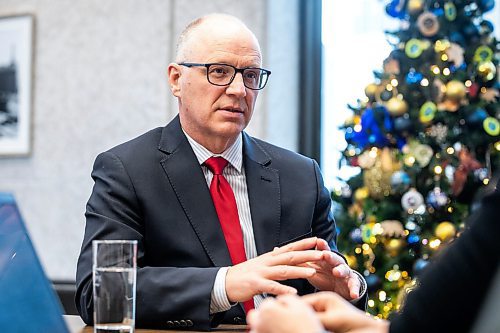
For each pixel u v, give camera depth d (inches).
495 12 179.8
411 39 156.5
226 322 90.8
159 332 77.8
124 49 192.5
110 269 63.7
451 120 152.3
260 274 79.2
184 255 93.0
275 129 186.9
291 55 191.9
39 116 199.6
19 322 57.0
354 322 53.4
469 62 155.5
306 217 101.0
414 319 44.4
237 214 97.0
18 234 60.2
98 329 63.7
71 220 195.8
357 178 158.7
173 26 188.5
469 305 42.6
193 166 97.0
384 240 153.4
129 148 98.3
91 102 195.2
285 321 48.1
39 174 198.8
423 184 153.2
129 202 93.7
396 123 153.9
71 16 198.1
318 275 85.4
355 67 193.6
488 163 152.6
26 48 200.2
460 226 145.3
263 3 183.6
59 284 194.1
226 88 97.0
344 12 195.5
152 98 189.3
